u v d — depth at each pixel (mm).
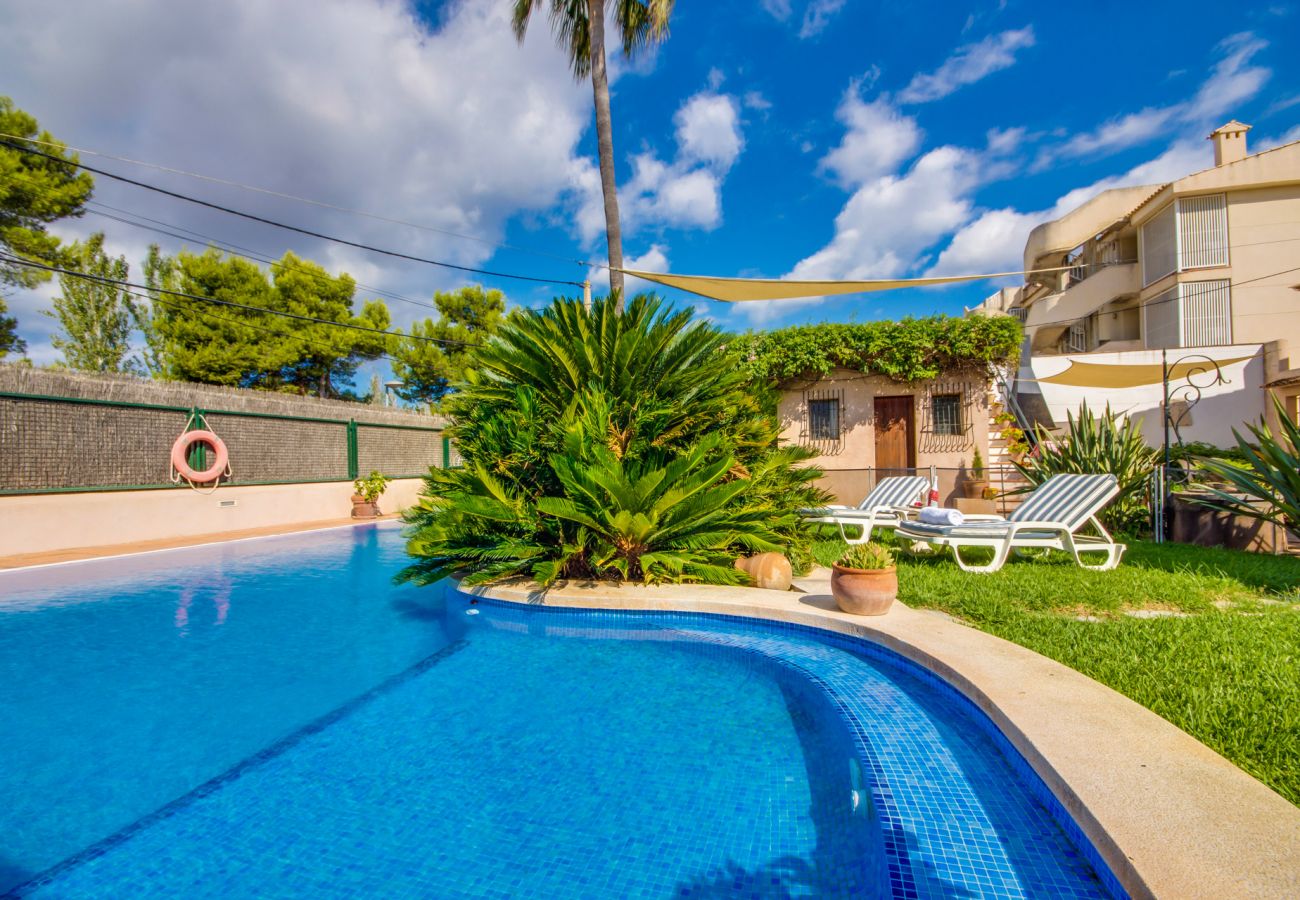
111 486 9992
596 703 3641
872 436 12641
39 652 4777
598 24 10094
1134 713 2619
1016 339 11656
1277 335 16375
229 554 9664
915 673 3654
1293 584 5039
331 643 5004
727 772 2801
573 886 2047
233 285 23406
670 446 6086
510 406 6461
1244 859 1627
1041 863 1933
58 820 2494
